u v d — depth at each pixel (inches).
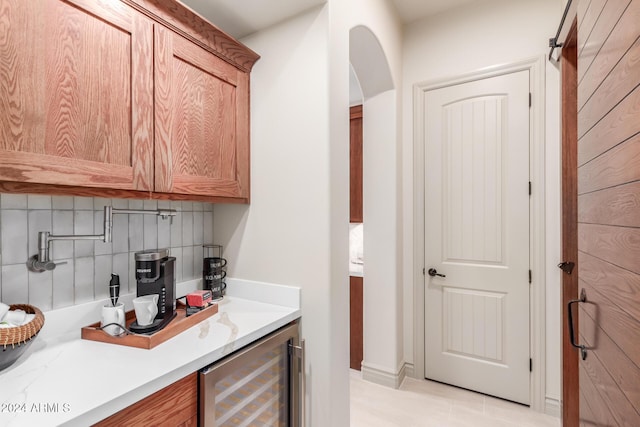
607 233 30.7
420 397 86.7
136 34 43.3
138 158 43.6
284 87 61.0
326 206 56.5
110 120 40.6
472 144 88.3
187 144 50.9
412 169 96.2
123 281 54.9
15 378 33.9
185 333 46.7
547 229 79.3
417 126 95.3
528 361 82.0
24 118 33.1
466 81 88.7
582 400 39.6
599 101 32.7
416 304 95.8
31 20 33.7
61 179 35.9
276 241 61.9
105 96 40.1
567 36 66.7
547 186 79.3
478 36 87.6
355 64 85.8
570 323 42.5
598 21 33.2
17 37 32.7
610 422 30.5
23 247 43.3
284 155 61.0
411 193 96.4
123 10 41.8
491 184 85.9
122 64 41.9
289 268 60.4
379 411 80.7
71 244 48.3
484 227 86.9
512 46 83.5
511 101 83.4
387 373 92.2
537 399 80.4
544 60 79.4
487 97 86.4
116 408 30.4
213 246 68.4
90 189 39.4
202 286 67.4
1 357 33.3
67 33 36.6
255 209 64.7
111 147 40.7
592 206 34.9
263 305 60.6
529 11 81.7
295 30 59.7
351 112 112.0
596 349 34.2
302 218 59.0
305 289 58.7
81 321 48.6
